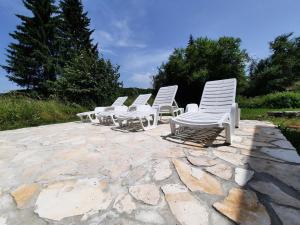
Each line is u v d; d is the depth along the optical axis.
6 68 18.16
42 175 2.20
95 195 1.74
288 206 1.44
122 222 1.38
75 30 19.34
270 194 1.60
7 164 2.63
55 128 5.70
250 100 11.84
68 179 2.06
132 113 4.75
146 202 1.59
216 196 1.62
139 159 2.50
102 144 3.37
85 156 2.76
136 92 13.98
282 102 10.06
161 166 2.24
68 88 10.05
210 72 12.91
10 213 1.56
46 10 18.28
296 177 1.87
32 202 1.69
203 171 2.06
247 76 14.23
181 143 3.13
